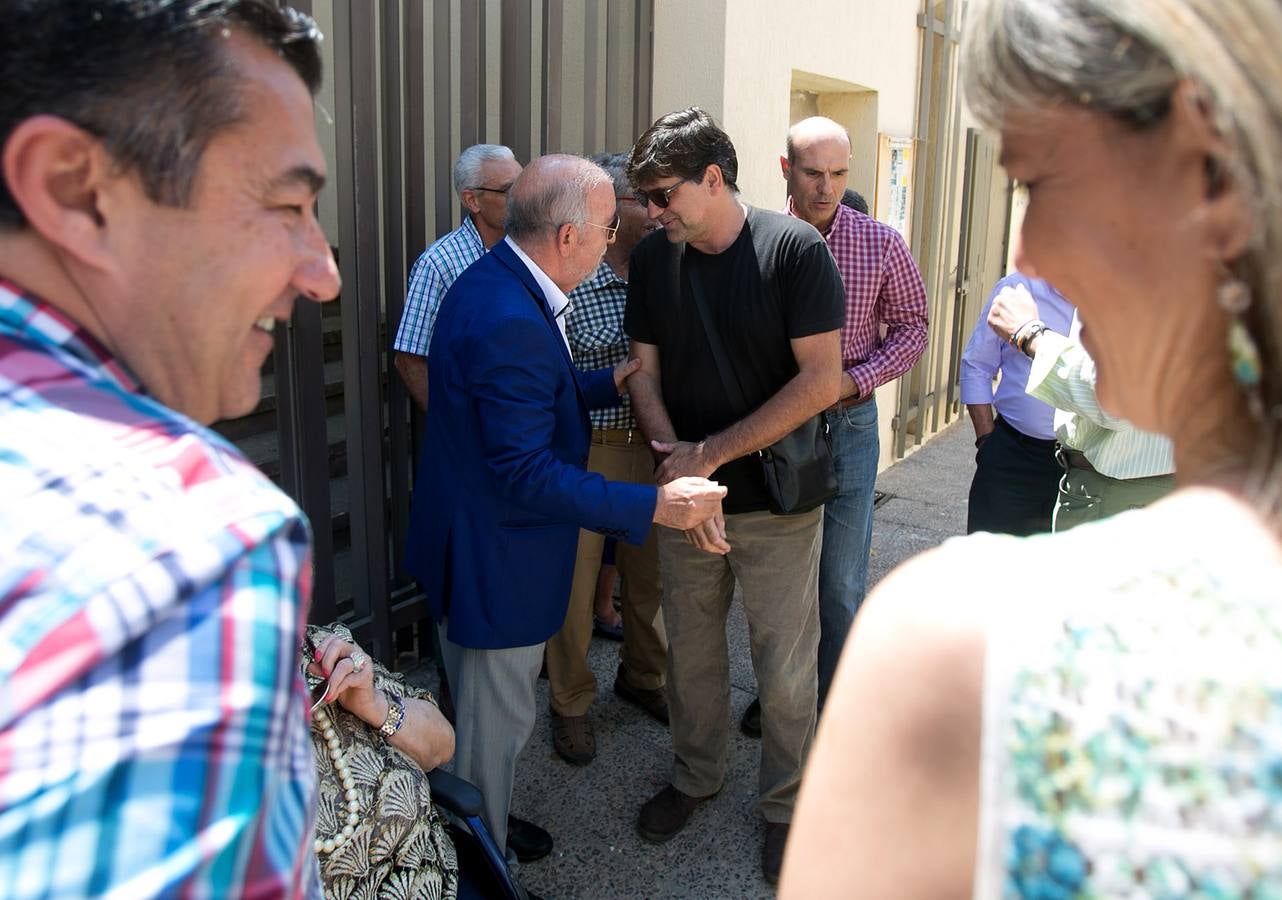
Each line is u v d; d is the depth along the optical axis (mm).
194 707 529
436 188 3221
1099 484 2271
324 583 2969
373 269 2990
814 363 2309
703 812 2756
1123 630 486
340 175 2893
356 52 2826
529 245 2240
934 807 528
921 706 529
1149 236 542
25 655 514
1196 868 449
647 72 3953
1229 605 480
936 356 6438
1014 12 550
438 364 2258
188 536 562
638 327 2578
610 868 2541
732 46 3859
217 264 703
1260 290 508
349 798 1640
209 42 662
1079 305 602
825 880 571
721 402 2455
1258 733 450
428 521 2293
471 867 1937
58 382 618
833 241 3232
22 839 487
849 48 4770
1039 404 2943
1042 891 476
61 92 619
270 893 551
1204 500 531
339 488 4141
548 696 3328
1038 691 489
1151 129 528
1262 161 479
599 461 3178
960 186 6418
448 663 2430
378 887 1677
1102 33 519
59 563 536
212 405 776
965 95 599
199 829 515
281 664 573
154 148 651
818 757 591
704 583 2553
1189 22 486
